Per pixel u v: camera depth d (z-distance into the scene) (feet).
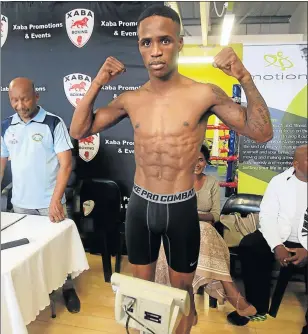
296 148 3.07
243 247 3.32
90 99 2.51
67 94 4.40
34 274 3.50
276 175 3.18
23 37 4.25
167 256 2.65
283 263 3.21
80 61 4.37
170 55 2.24
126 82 4.19
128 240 2.69
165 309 2.18
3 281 3.08
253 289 3.28
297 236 3.15
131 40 4.25
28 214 4.40
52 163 4.26
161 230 2.55
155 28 2.18
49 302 3.76
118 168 4.39
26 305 3.36
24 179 4.25
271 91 3.26
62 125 4.24
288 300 3.19
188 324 2.63
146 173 2.53
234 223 3.29
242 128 2.30
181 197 2.48
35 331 3.54
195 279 3.29
